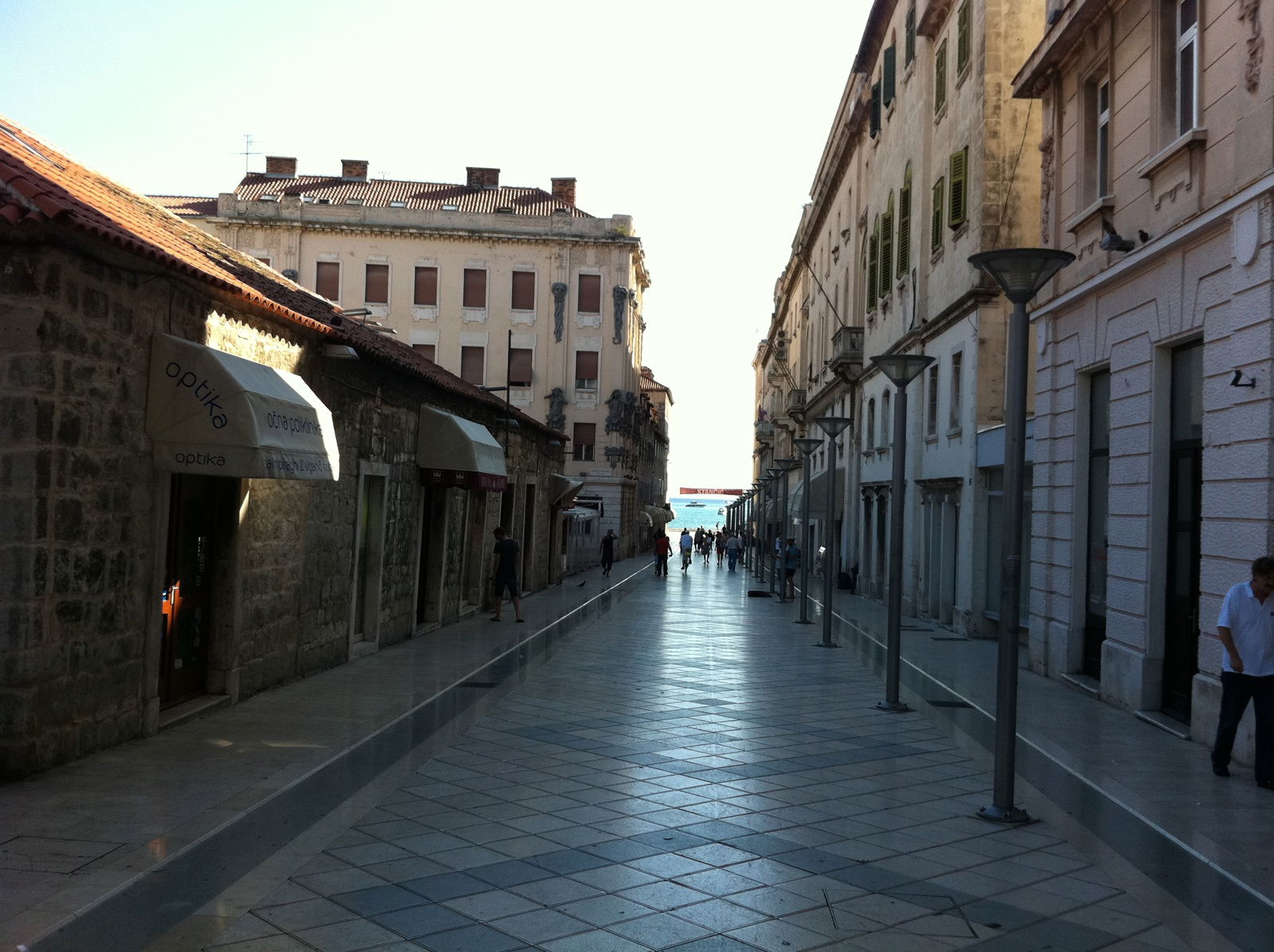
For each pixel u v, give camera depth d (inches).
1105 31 532.1
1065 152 598.2
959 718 454.9
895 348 1126.4
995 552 815.1
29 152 372.8
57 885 217.3
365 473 588.1
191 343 353.1
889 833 275.0
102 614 331.3
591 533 1891.0
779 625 900.6
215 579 425.4
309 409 401.1
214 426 347.9
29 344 295.3
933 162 997.2
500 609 859.4
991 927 210.4
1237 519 383.6
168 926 197.6
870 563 1311.5
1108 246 494.3
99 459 323.9
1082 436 572.4
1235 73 397.1
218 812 274.4
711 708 456.8
